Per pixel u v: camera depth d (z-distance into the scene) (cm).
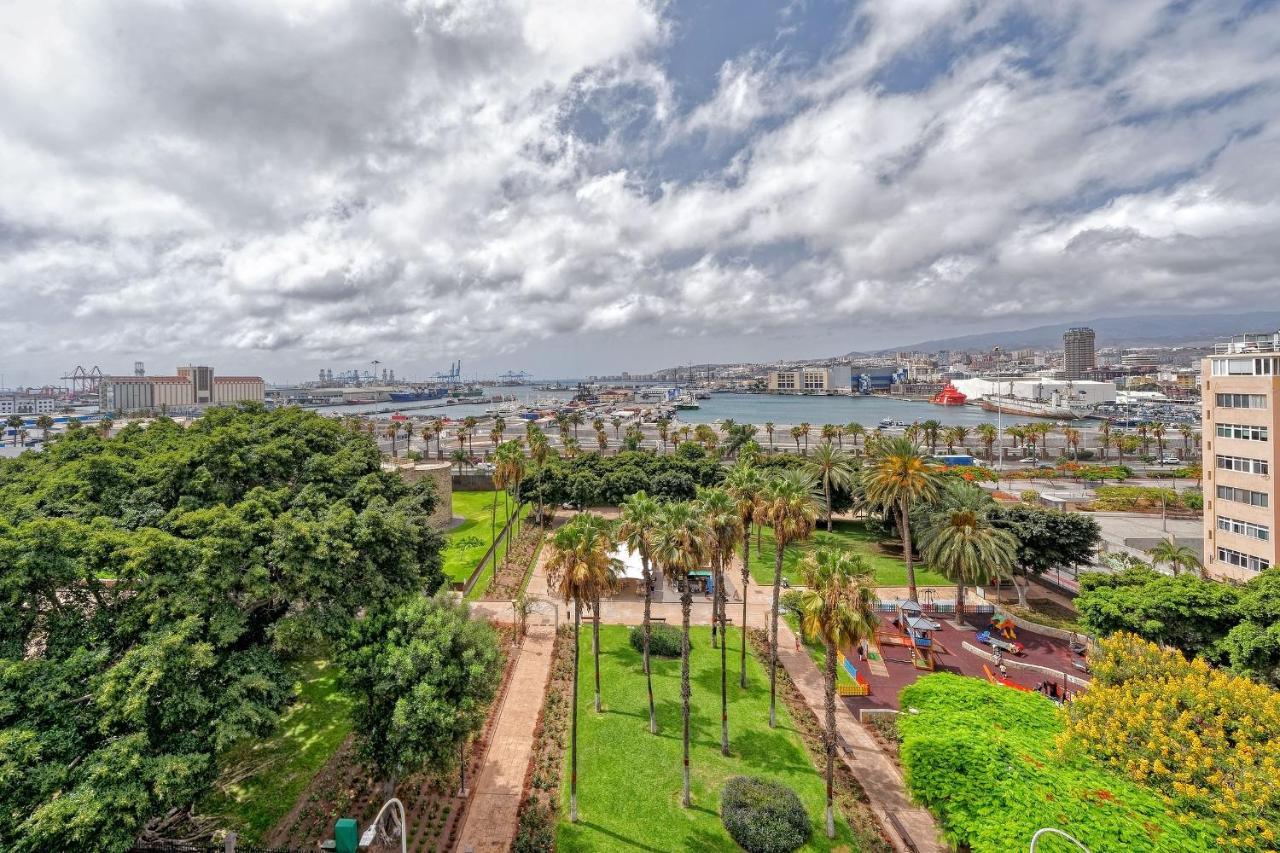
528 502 9381
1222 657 3812
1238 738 2598
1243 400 5425
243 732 2586
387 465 8250
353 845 2602
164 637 2542
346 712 3866
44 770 2189
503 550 7619
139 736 2330
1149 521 8819
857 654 4994
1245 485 5397
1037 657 5000
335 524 3406
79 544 2744
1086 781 2572
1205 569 5772
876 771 3572
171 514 3494
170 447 4950
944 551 5519
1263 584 3909
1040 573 6303
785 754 3666
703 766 3528
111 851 2114
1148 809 2395
